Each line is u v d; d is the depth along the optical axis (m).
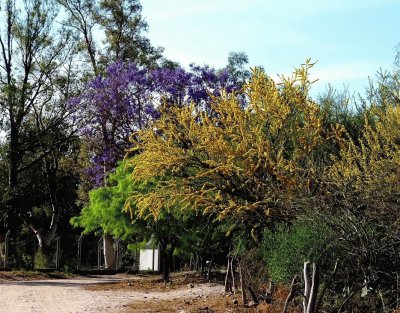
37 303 15.97
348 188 10.41
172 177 16.31
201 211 18.09
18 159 39.78
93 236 39.66
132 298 17.34
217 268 27.84
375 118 13.73
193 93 30.33
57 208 41.28
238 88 30.50
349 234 9.72
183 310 13.54
